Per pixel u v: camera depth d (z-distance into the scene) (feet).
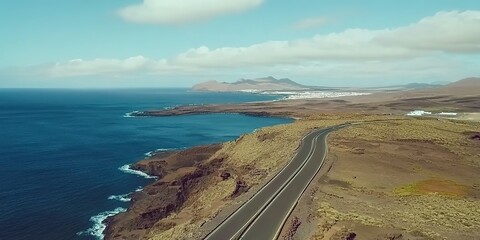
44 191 257.75
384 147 260.01
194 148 350.02
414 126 358.23
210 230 111.34
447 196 163.53
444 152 266.16
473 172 222.69
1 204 229.66
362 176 184.03
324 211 123.95
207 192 213.05
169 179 271.28
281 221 117.91
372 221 116.78
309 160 211.41
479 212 140.97
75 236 186.50
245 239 104.22
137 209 218.79
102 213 218.18
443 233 114.11
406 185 174.60
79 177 295.28
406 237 106.63
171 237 124.77
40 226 198.08
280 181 168.14
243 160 263.29
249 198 143.13
